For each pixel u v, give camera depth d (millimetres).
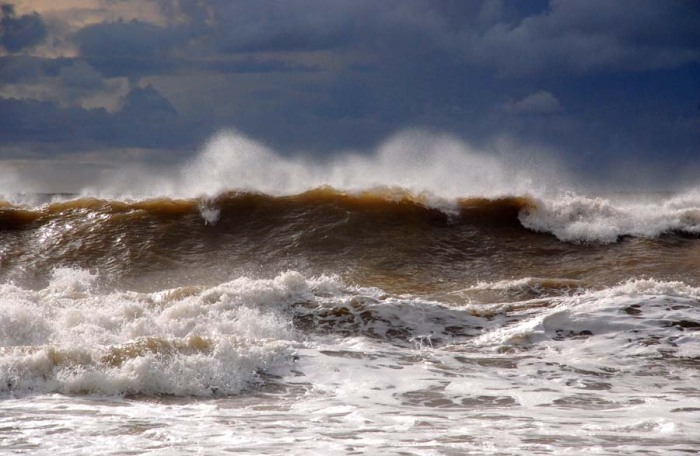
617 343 39438
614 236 67625
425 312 44719
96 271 61250
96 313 42125
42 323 39281
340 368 34438
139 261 62719
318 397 30391
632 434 24969
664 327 41250
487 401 30078
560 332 41406
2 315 38812
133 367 31031
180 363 32031
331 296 47188
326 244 64875
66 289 50625
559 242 67125
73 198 74312
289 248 64375
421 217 69938
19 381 30047
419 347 40312
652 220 69812
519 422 26688
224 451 22500
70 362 31484
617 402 30047
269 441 23703
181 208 71438
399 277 58156
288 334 41125
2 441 23312
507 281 54062
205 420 26500
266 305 45281
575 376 34344
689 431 25375
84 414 26859
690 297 45594
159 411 27719
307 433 24828
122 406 28266
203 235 67500
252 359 34062
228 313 43062
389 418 27141
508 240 66938
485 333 42312
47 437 23812
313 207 70688
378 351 37750
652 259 61469
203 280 58781
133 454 22062
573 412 28375
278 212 70312
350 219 68438
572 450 22938
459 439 24172
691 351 38156
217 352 33750
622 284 54500
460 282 56750
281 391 31219
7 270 62000
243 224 69062
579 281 52719
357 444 23438
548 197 73062
